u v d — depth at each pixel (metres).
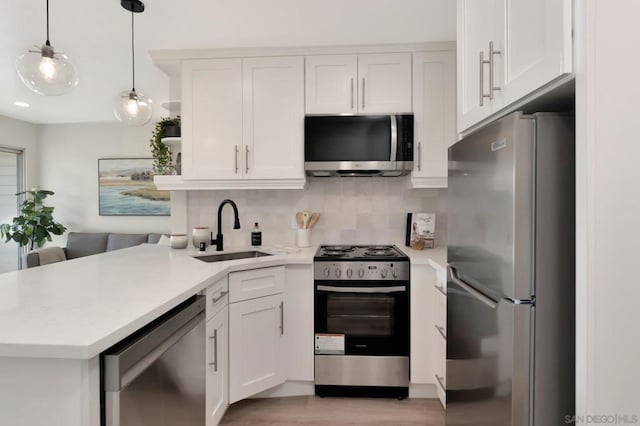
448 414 1.36
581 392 0.72
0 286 1.39
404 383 2.21
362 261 2.19
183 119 2.49
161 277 1.57
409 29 2.21
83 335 0.88
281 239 2.80
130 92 2.23
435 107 2.40
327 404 2.21
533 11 0.85
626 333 0.71
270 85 2.45
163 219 4.95
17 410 0.87
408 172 2.54
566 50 0.74
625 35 0.71
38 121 4.88
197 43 2.38
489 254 0.98
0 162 4.66
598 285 0.71
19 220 4.44
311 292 2.24
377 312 2.22
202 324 1.54
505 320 0.88
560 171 0.84
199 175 2.48
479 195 1.05
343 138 2.37
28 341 0.84
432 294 2.17
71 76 1.71
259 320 2.09
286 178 2.45
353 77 2.41
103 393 0.92
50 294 1.27
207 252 2.42
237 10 1.98
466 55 1.29
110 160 4.95
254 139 2.46
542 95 0.88
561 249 0.84
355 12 2.01
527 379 0.84
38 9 1.98
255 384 2.07
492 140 0.96
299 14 2.03
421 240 2.55
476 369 1.07
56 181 5.00
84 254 4.61
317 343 2.23
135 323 1.00
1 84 3.36
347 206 2.78
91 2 1.91
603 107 0.71
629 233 0.71
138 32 2.24
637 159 0.71
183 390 1.35
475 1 1.20
